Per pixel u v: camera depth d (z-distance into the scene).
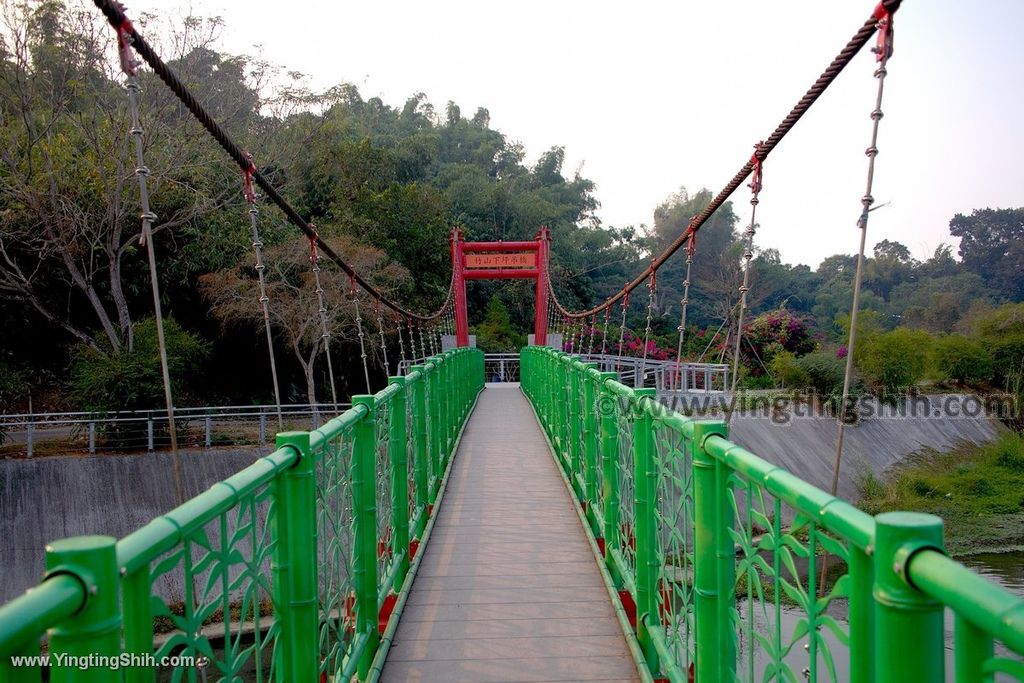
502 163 40.53
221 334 17.89
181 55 14.12
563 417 6.55
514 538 4.62
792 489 1.35
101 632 1.01
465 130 41.22
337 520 2.50
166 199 15.89
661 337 28.00
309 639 1.98
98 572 1.01
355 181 23.91
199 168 15.58
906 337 20.80
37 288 15.82
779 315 23.30
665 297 34.72
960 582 0.84
